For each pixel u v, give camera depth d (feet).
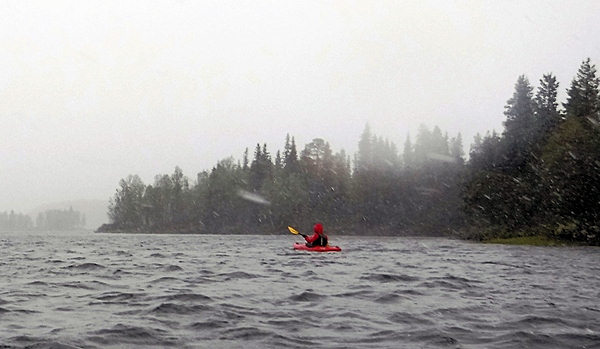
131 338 22.75
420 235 302.86
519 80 218.18
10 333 23.73
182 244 133.49
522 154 201.77
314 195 333.62
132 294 35.40
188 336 23.11
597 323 25.90
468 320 26.73
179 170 372.17
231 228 328.08
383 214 322.34
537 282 43.91
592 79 197.67
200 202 345.31
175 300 32.48
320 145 348.59
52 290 37.99
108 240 173.58
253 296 34.47
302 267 57.31
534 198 171.32
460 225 297.12
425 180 329.72
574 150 151.23
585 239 137.90
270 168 349.00
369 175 332.60
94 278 45.96
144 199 369.50
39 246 119.85
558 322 26.13
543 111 221.87
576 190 144.36
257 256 78.02
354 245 131.44
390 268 57.11
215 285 40.50
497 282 43.73
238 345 21.62
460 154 351.25
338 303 31.91
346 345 21.70
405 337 23.07
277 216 318.04
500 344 21.89
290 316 27.53
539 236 154.40
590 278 47.78
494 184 192.13
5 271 53.06
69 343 21.88
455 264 64.75
